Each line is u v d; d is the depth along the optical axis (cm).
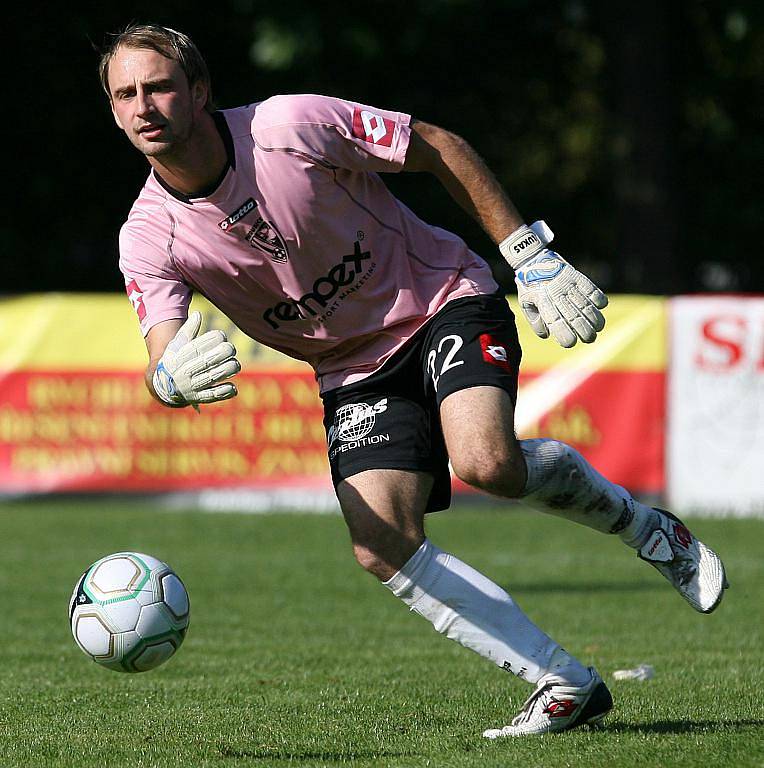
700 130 7594
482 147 7669
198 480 4538
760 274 7838
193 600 2839
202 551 3641
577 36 7419
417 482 1490
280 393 4506
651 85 6712
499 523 4288
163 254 1477
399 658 2159
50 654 2228
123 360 4538
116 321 4550
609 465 4366
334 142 1438
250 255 1462
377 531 1455
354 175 1473
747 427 4306
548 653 1466
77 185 7000
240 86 6812
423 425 1518
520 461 1420
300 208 1438
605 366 4369
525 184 7869
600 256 8081
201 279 1496
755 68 7188
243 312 1537
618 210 6844
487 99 7538
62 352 4534
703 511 4331
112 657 1459
